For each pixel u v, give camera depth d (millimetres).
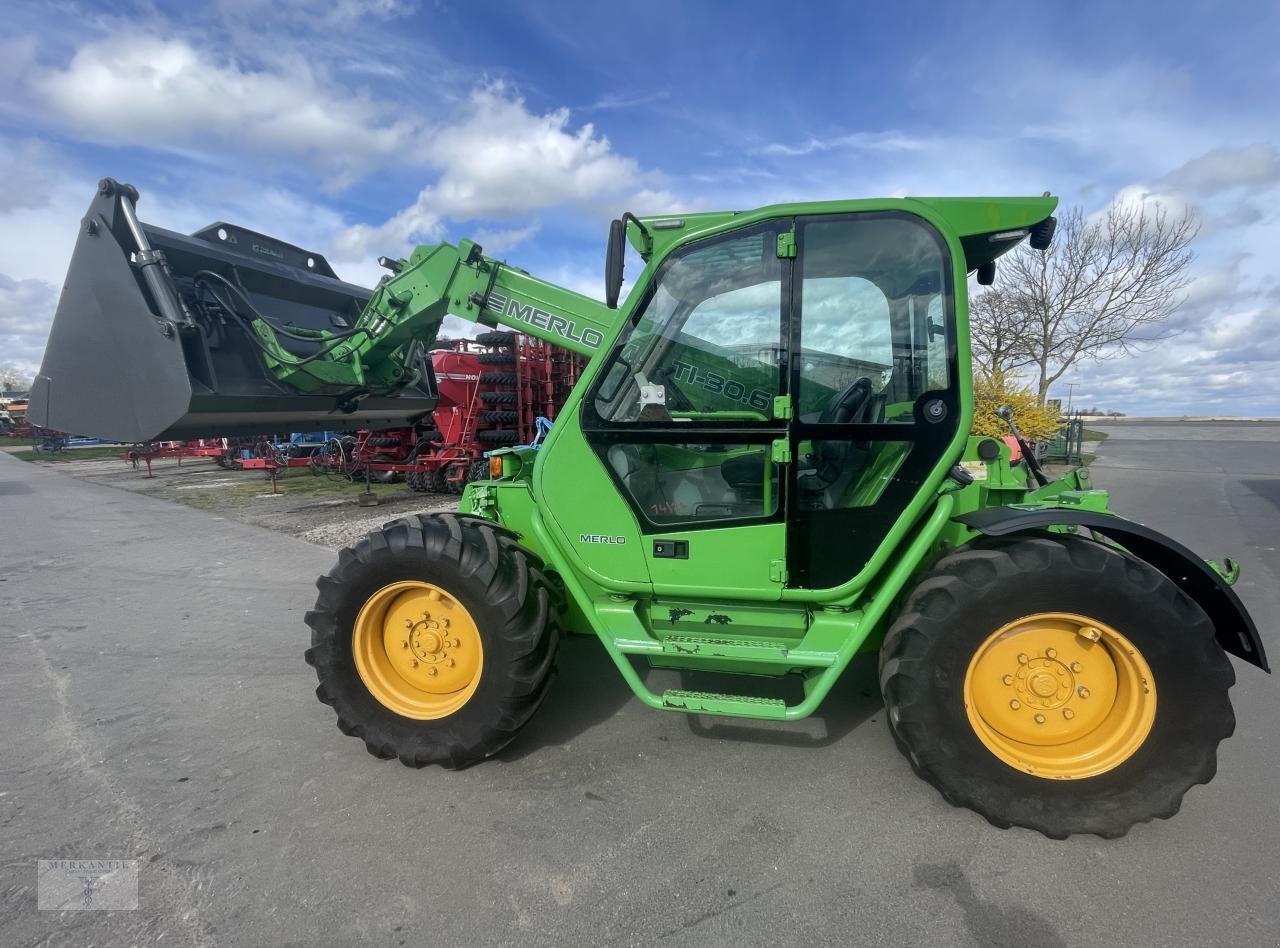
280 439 15664
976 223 2510
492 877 2189
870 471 2619
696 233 2607
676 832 2393
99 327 3756
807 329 2584
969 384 2461
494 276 3572
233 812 2557
